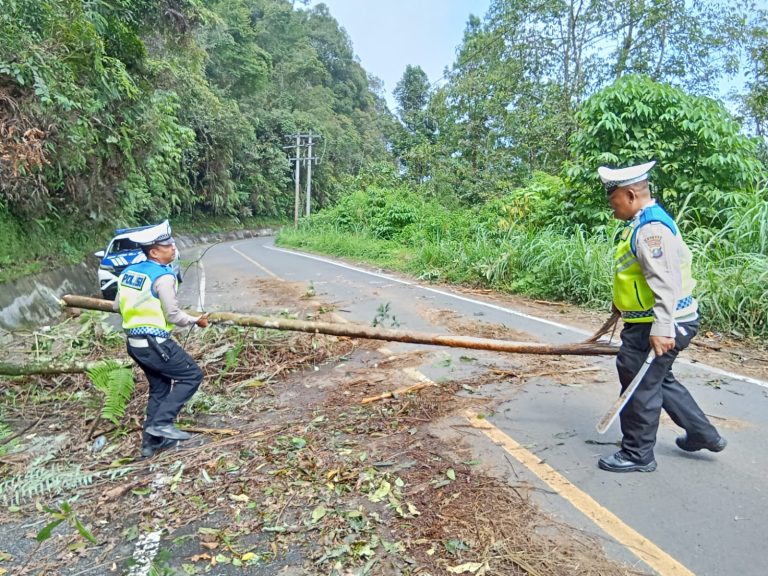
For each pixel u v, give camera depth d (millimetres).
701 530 2486
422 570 2287
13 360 5660
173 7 12984
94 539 2525
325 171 48031
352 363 5293
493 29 22391
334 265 14242
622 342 2963
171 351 3576
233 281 11789
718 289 6000
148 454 3545
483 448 3391
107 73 9047
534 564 2293
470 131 22266
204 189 32281
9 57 6824
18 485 3166
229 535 2621
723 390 4246
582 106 9844
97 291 10695
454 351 5531
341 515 2715
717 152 8555
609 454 3262
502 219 11555
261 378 4840
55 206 9969
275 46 51625
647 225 2701
